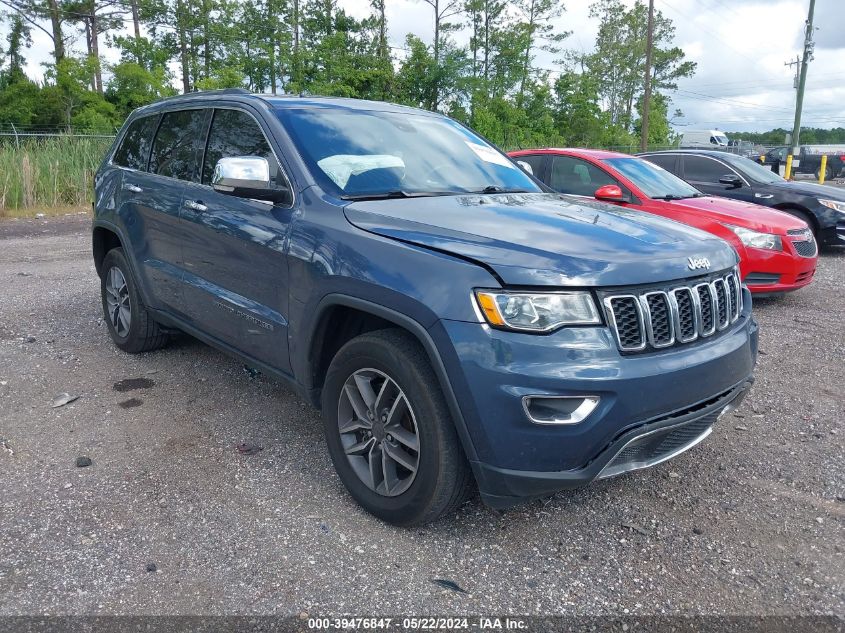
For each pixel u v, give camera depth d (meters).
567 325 2.51
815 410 4.44
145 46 38.91
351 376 3.03
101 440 3.79
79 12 44.97
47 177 16.06
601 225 3.05
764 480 3.51
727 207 7.31
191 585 2.58
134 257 4.79
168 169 4.55
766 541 2.96
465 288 2.55
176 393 4.49
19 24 46.22
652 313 2.68
